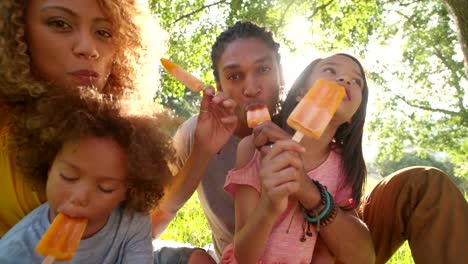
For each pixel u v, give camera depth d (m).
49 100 0.67
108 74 0.83
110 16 0.79
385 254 0.92
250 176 0.81
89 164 0.62
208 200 1.01
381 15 4.75
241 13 3.78
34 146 0.67
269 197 0.69
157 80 0.98
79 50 0.74
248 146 0.85
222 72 0.98
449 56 5.66
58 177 0.63
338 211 0.78
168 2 4.15
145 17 0.90
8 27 0.74
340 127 0.88
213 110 0.85
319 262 0.82
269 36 1.02
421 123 6.21
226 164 1.00
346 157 0.88
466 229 0.80
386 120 6.29
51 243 0.60
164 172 0.70
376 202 0.91
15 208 0.76
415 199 0.85
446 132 6.19
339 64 0.83
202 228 1.96
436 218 0.81
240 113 0.97
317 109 0.70
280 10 3.90
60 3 0.73
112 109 0.67
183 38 4.18
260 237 0.72
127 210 0.71
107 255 0.70
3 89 0.74
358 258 0.80
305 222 0.80
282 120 0.91
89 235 0.68
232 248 0.83
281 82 1.04
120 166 0.64
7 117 0.75
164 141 0.70
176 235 1.83
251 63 0.95
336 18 4.38
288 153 0.69
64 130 0.62
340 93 0.71
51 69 0.75
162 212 0.87
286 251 0.79
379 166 13.04
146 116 0.71
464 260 0.79
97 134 0.63
